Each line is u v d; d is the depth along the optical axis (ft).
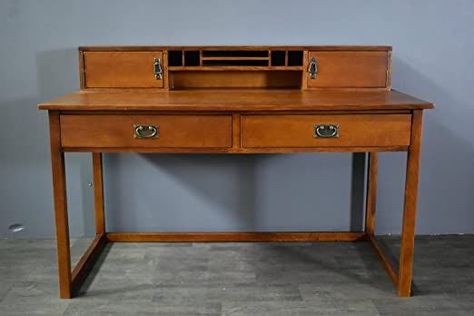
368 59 7.38
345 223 8.32
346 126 6.04
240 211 8.24
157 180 8.12
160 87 7.36
